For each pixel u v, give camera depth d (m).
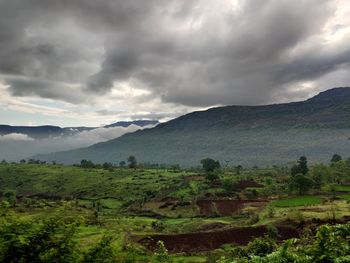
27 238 10.59
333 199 130.00
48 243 10.96
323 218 93.31
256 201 142.88
